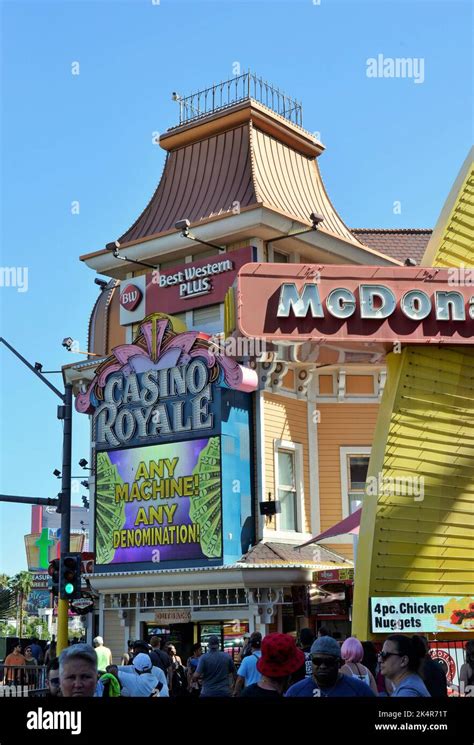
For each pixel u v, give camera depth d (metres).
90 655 5.61
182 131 29.00
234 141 28.06
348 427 26.41
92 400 25.89
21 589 112.50
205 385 23.72
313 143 29.75
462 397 16.41
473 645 10.80
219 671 14.33
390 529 15.54
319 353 17.27
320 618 23.39
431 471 15.99
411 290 16.25
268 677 6.41
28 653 23.62
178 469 23.89
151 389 24.66
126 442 25.02
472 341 16.22
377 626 15.05
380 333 16.08
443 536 15.85
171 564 23.58
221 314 25.75
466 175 17.09
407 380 16.11
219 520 22.92
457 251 16.94
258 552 22.94
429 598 15.34
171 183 28.97
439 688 8.74
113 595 24.92
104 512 25.19
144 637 24.69
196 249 26.73
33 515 127.56
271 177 27.44
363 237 33.00
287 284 16.14
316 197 28.88
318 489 25.88
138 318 27.70
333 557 24.80
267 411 24.77
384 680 11.66
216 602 23.16
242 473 23.88
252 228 25.03
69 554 19.80
